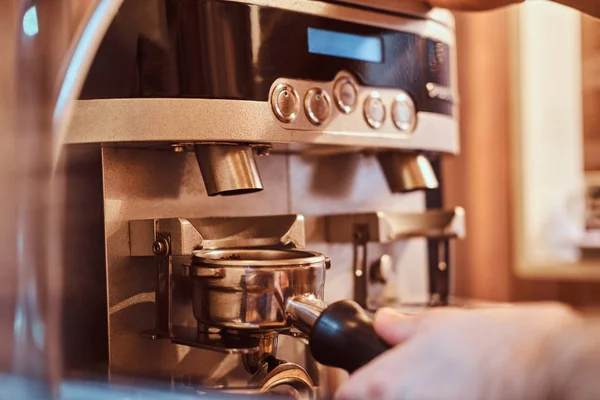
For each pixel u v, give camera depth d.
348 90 0.70
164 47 0.59
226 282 0.56
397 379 0.36
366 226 0.83
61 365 0.48
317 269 0.58
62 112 0.55
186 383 0.55
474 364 0.33
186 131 0.60
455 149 0.86
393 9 0.75
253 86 0.62
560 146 2.00
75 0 0.55
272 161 0.80
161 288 0.64
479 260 1.95
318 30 0.68
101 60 0.58
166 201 0.70
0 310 0.48
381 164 0.87
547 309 0.35
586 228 1.86
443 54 0.82
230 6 0.61
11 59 0.52
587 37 1.84
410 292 0.97
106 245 0.65
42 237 0.49
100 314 0.65
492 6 0.80
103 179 0.65
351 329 0.46
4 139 0.50
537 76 2.00
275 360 0.57
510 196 1.94
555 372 0.30
